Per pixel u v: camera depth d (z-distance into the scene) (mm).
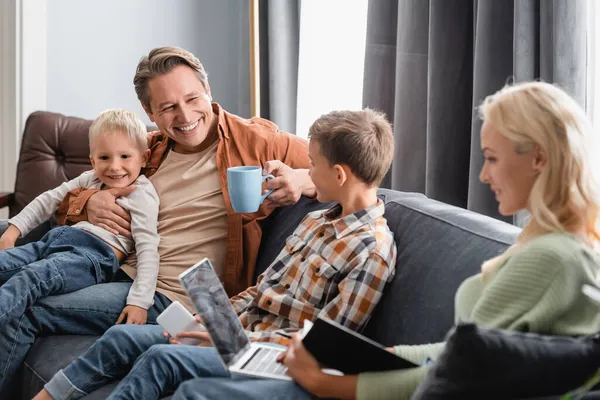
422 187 2414
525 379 1041
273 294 1722
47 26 3098
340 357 1294
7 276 2062
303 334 1380
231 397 1312
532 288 1160
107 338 1691
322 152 1681
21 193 2635
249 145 2133
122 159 2172
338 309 1582
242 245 2074
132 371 1528
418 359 1359
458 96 2262
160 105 2047
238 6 3344
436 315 1496
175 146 2221
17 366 1896
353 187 1681
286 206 2082
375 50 2512
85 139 2660
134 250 2158
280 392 1315
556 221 1188
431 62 2256
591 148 1221
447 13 2232
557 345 1062
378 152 1667
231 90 3391
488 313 1197
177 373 1521
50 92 3141
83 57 3168
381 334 1605
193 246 2082
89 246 2078
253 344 1528
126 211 2146
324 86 2914
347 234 1659
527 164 1221
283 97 3049
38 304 1929
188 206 2111
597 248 1257
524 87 1256
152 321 2006
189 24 3297
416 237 1668
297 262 1727
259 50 3109
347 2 2812
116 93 3246
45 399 1667
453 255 1550
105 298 1978
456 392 1053
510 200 1250
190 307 2041
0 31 3037
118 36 3205
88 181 2271
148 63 2062
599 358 1066
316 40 2906
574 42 1908
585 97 1945
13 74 3043
